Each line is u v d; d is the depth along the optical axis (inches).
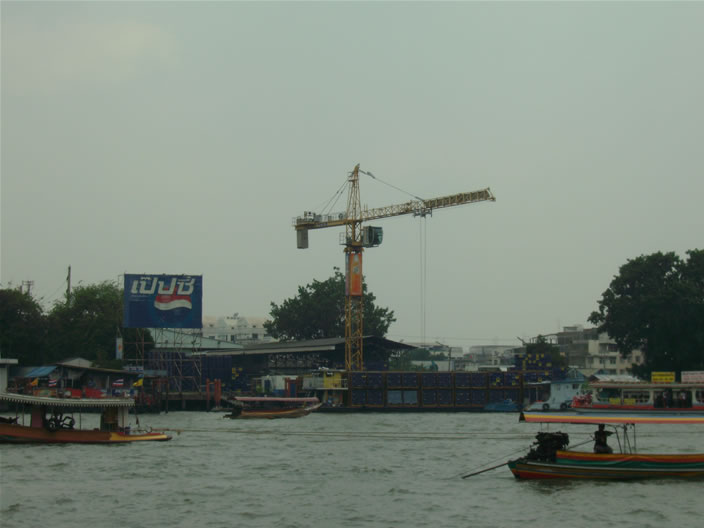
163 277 5270.7
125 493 1914.4
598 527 1587.1
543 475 2027.6
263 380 6264.8
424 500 1836.9
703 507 1732.3
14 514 1689.2
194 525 1603.1
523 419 2075.5
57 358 5595.5
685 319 5551.2
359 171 6628.9
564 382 5039.4
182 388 5442.9
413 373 5634.8
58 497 1860.2
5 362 4446.4
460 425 4052.7
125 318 5201.8
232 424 4023.1
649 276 5954.7
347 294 6427.2
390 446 2930.6
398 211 6486.2
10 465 2288.4
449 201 6343.5
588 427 3774.6
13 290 5310.0
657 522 1619.1
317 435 3371.1
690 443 2925.7
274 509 1748.3
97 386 4921.3
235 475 2198.6
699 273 5816.9
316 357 7150.6
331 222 6663.4
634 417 2119.8
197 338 7185.0
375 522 1631.4
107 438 2810.0
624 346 6003.9
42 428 2719.0
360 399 5590.6
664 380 4729.3
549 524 1609.3
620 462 2001.7
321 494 1918.1
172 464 2373.3
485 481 2069.4
